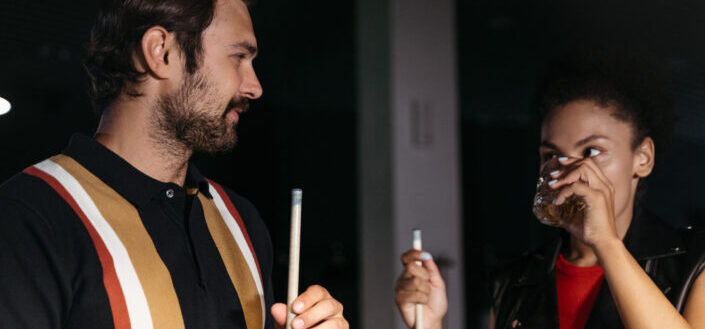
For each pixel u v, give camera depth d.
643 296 1.00
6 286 0.86
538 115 1.32
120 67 1.03
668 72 1.26
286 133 6.93
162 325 0.96
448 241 2.91
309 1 4.44
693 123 4.74
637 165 1.18
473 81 5.62
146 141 1.04
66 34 4.23
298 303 0.91
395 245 2.79
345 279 6.77
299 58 5.58
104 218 0.97
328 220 7.04
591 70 1.21
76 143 1.03
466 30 4.67
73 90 5.05
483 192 6.26
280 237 6.88
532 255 1.31
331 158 7.09
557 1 4.13
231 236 1.16
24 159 5.07
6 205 0.92
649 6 3.83
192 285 1.02
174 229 1.05
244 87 1.10
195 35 1.03
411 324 1.24
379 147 2.88
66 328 0.91
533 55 5.05
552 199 1.10
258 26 4.87
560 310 1.22
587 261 1.19
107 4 1.07
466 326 2.96
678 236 1.14
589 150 1.16
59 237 0.93
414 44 2.87
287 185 6.95
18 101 4.94
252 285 1.13
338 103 6.84
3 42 4.28
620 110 1.15
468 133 6.23
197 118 1.04
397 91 2.82
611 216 1.06
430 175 2.88
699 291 1.07
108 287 0.94
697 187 4.91
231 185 6.68
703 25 3.82
